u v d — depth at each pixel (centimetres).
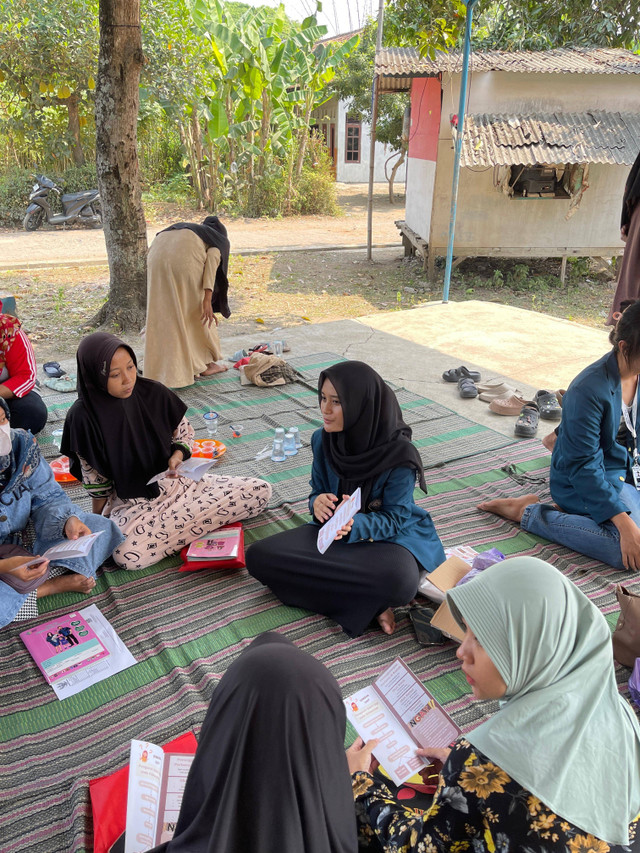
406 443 307
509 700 148
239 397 566
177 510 353
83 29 1359
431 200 1090
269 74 1512
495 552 323
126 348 321
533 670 141
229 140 1653
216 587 334
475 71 987
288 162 1736
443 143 1031
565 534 356
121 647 291
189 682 272
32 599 300
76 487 427
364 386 299
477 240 1097
